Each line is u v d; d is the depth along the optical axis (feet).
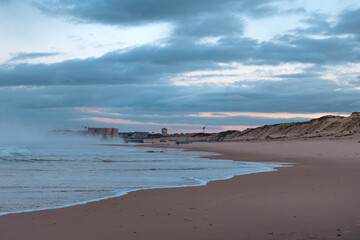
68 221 32.55
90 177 76.69
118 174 83.61
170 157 167.94
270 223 29.96
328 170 82.38
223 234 26.94
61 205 41.70
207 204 40.16
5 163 123.65
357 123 375.66
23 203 43.32
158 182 66.59
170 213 35.53
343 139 269.23
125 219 33.09
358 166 92.94
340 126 408.67
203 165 113.09
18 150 239.91
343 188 50.44
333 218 31.12
